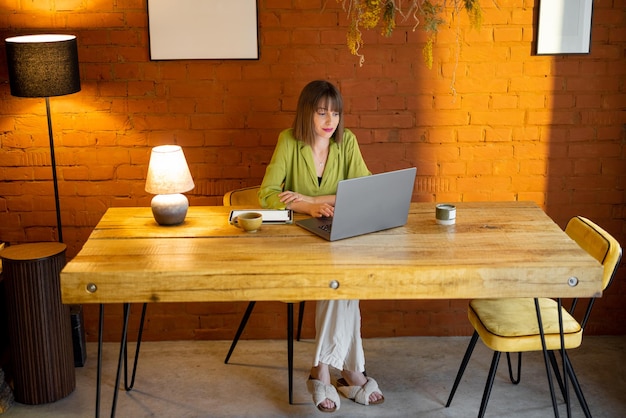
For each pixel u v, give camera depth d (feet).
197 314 14.02
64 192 13.53
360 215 10.38
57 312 11.76
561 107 13.38
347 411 11.67
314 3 12.86
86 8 12.78
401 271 9.39
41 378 11.84
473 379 12.64
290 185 12.14
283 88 13.20
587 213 13.84
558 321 10.31
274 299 9.47
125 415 11.65
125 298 9.45
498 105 13.35
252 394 12.21
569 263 9.53
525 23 13.03
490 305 10.98
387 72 13.17
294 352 13.57
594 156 13.60
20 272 11.37
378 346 13.84
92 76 13.05
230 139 13.42
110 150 13.39
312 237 10.54
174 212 10.96
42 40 12.60
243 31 12.91
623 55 13.16
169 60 13.01
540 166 13.64
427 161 13.58
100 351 10.02
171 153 10.93
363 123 13.39
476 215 11.48
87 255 9.89
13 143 13.26
